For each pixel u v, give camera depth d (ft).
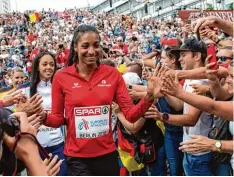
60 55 57.82
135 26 143.43
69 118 13.17
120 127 17.84
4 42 110.52
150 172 18.33
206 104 10.72
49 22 175.32
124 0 287.07
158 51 22.08
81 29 12.94
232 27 12.03
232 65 13.98
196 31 12.34
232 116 10.60
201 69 13.97
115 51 53.78
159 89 12.25
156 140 17.62
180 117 14.33
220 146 11.19
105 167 13.10
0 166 7.29
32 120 10.18
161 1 223.30
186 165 15.31
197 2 167.32
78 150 13.03
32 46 104.17
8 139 7.43
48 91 17.63
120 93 13.37
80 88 13.01
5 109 7.88
